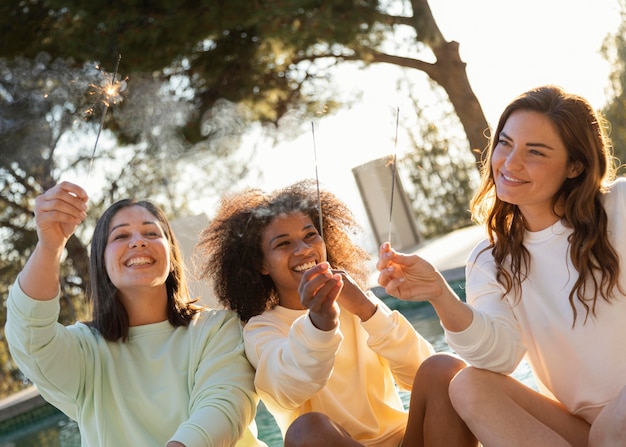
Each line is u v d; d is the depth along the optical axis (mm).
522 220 2172
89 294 2404
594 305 2045
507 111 2125
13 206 8906
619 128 11359
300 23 8242
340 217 2559
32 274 2074
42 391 2258
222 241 2449
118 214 2301
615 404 1842
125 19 7453
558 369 2119
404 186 11047
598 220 2072
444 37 9258
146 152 6789
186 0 7746
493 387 1951
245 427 2160
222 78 8492
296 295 2373
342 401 2262
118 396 2211
